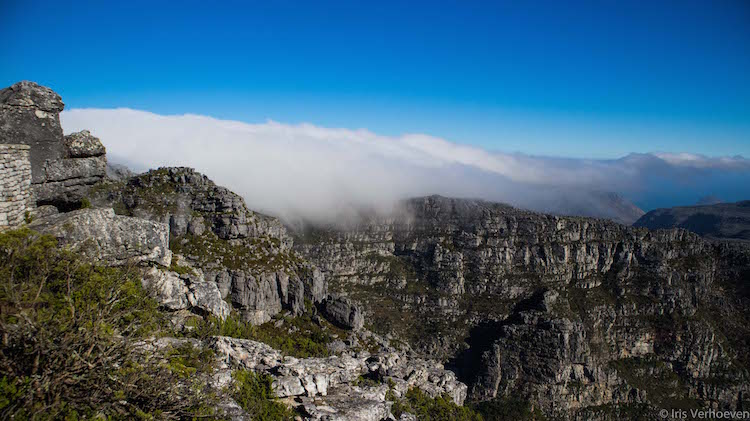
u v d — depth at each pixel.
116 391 27.89
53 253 32.81
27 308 27.39
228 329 59.09
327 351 122.00
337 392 58.69
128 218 43.94
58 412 25.39
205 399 35.19
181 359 42.31
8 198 35.22
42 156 41.19
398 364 87.56
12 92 40.22
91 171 45.03
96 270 36.16
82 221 38.72
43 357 26.03
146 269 47.03
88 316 29.95
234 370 49.66
